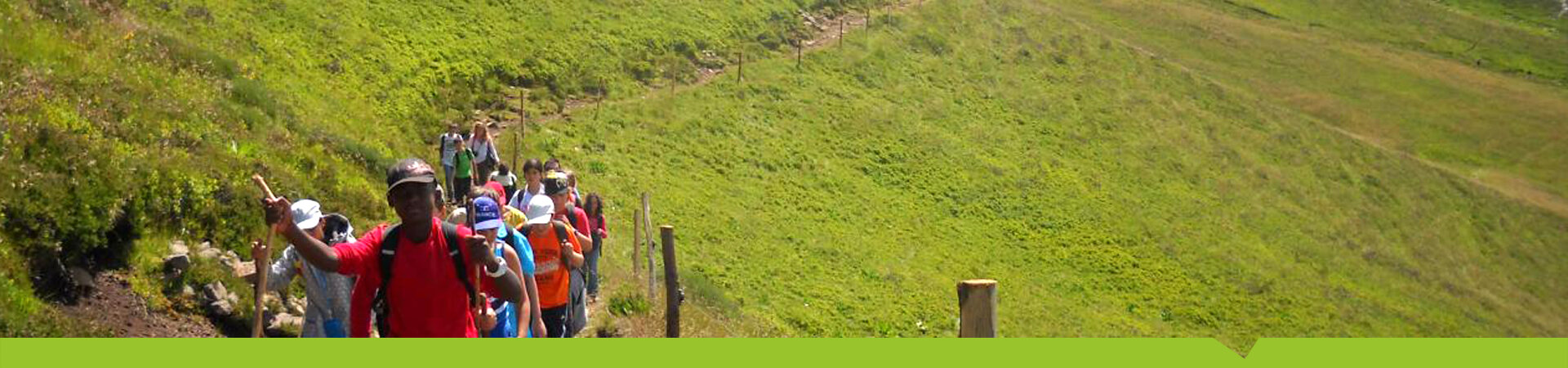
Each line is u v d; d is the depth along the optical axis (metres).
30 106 15.94
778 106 48.78
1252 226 53.06
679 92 47.00
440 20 44.09
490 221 8.81
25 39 19.55
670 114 44.47
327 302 9.26
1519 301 55.69
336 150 25.66
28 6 21.86
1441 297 52.16
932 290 36.06
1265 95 75.06
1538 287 58.16
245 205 16.64
